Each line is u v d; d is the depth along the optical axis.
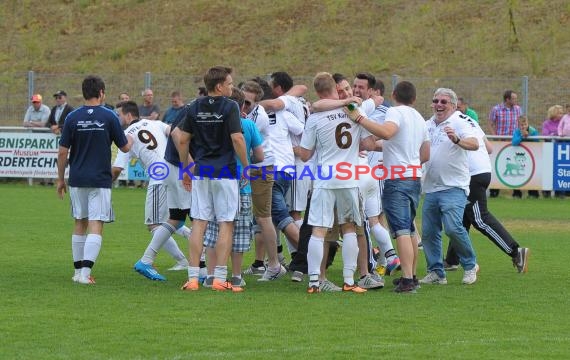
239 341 17.11
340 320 19.08
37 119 55.50
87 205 23.48
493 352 16.55
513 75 67.19
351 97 22.73
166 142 25.19
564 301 21.50
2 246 30.17
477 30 73.88
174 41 79.94
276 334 17.70
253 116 24.66
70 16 85.69
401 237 22.56
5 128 55.50
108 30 83.25
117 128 23.34
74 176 23.27
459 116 23.50
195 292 22.27
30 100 57.59
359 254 23.34
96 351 16.30
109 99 64.88
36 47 81.31
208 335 17.56
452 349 16.70
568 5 74.44
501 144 49.72
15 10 87.94
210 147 22.38
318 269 22.47
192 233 22.69
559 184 49.06
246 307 20.38
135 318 19.02
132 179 53.91
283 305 20.69
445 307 20.67
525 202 47.16
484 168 25.77
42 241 31.48
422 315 19.72
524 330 18.36
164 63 76.56
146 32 81.88
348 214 22.52
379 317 19.44
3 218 38.06
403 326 18.59
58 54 80.31
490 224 25.92
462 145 23.03
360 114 22.16
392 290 23.03
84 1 87.81
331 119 22.27
